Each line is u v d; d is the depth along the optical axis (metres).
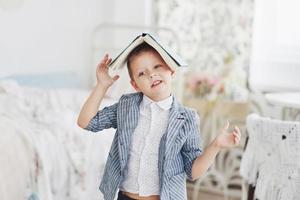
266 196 2.11
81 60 3.88
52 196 2.38
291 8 3.52
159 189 1.51
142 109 1.57
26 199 2.25
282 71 3.52
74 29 3.84
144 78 1.53
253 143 2.17
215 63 3.61
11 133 2.32
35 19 3.59
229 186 3.56
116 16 3.76
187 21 3.61
